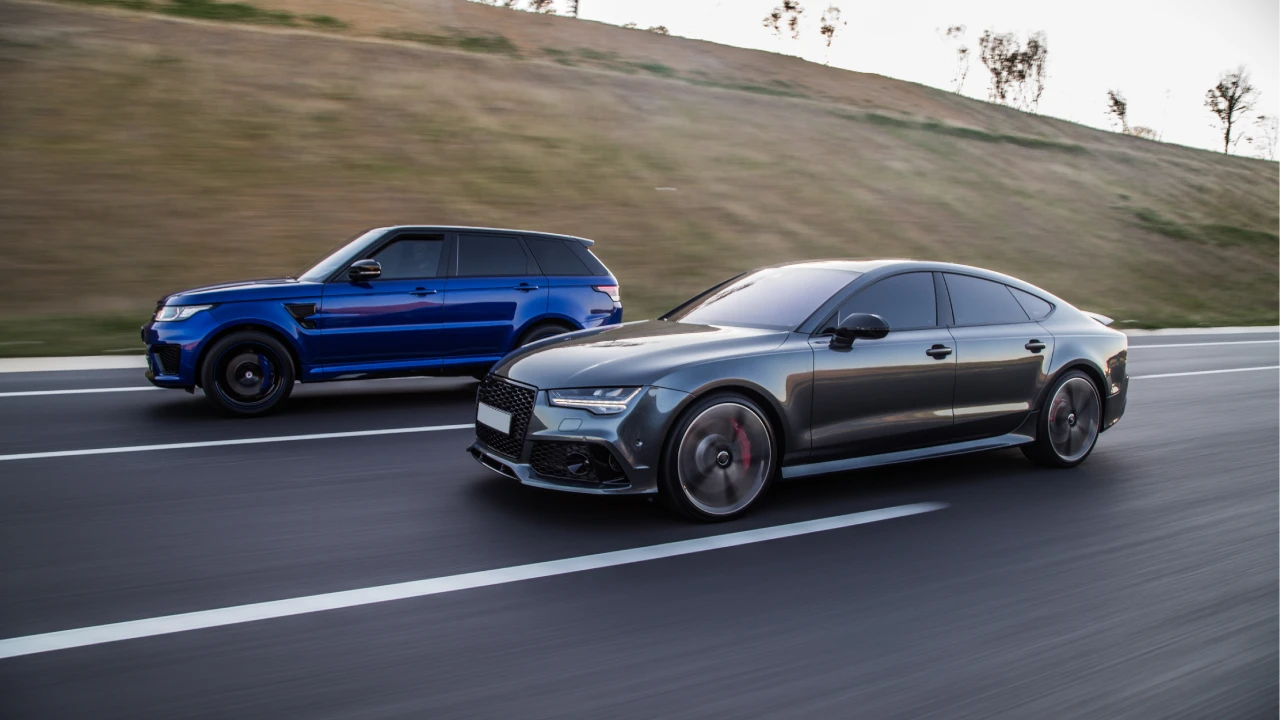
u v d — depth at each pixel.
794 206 21.88
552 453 4.29
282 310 6.94
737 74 38.78
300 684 2.70
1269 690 2.77
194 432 6.25
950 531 4.29
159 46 22.31
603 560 3.81
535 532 4.17
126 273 12.51
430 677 2.77
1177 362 11.48
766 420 4.48
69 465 5.27
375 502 4.63
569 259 8.23
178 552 3.85
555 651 2.96
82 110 17.86
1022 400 5.35
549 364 4.48
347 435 6.25
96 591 3.40
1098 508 4.73
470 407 7.45
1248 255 27.88
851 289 4.97
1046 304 5.69
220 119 19.05
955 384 5.05
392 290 7.36
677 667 2.87
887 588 3.55
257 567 3.68
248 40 24.61
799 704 2.64
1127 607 3.40
